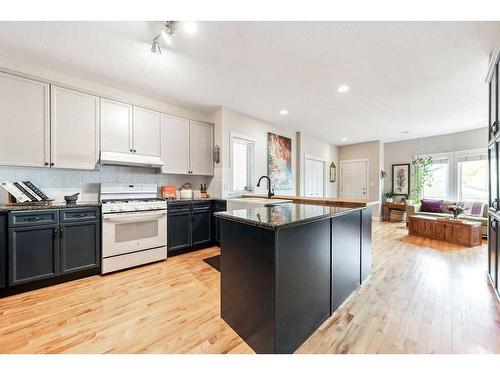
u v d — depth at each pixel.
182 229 3.25
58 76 2.60
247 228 1.42
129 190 3.10
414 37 1.99
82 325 1.61
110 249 2.55
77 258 2.36
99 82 2.87
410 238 4.27
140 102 3.29
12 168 2.45
